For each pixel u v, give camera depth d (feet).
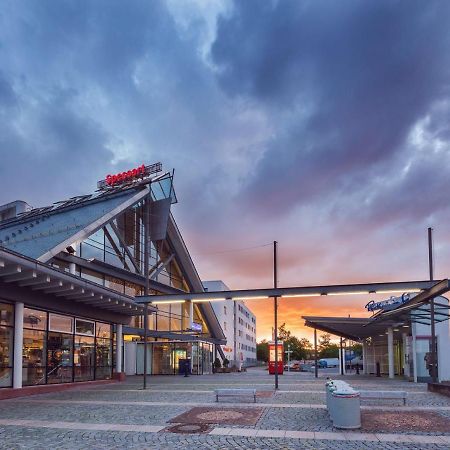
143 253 155.22
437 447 31.32
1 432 37.32
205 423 40.88
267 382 96.99
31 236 111.24
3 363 65.16
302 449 30.78
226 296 86.84
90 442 33.32
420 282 76.79
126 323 103.65
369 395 51.62
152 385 87.97
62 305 79.36
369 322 108.17
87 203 139.64
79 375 85.40
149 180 148.56
